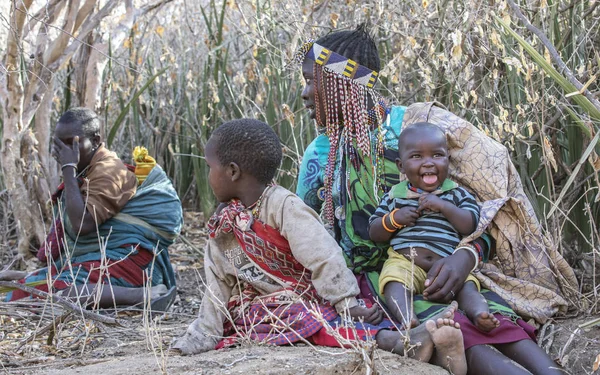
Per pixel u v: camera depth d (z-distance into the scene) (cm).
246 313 307
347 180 326
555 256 319
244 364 263
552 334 308
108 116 680
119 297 415
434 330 262
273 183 314
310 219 296
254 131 303
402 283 295
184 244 604
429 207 299
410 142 303
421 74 424
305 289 304
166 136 695
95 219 428
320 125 338
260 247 301
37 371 281
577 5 426
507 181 319
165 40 702
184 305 457
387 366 262
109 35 583
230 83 654
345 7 523
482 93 433
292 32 530
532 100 363
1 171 630
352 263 328
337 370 259
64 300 333
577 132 411
